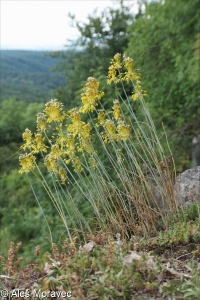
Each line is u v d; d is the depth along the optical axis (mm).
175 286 2611
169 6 6512
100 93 3855
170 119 8062
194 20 6461
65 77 17141
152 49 7973
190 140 7965
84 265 2828
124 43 16641
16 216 7699
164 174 4207
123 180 3830
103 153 5688
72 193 5973
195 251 3174
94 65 15984
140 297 2623
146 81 8133
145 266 2818
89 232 3904
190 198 3992
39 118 3691
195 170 4512
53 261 3012
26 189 9266
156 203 3816
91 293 2570
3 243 7164
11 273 2984
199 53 4742
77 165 3891
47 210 6344
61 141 3779
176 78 7625
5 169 11523
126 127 3814
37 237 6797
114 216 3785
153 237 3658
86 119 7020
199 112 7891
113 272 2672
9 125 19938
